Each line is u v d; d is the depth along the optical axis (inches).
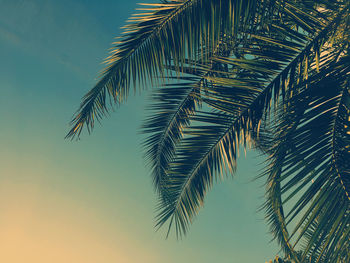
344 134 99.7
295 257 163.9
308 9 121.5
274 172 109.7
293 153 104.3
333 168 95.8
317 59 120.9
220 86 147.3
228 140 164.6
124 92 140.0
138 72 133.7
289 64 130.0
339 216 88.0
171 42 124.8
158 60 129.3
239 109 150.6
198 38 120.6
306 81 119.5
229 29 118.3
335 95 109.2
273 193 111.2
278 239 184.9
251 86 140.3
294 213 91.6
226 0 115.3
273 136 129.1
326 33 122.5
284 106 121.2
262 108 143.3
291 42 126.1
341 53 124.6
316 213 89.6
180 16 120.6
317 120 106.3
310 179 96.4
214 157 173.5
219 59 133.6
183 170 182.2
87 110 144.3
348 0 116.6
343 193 91.0
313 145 102.9
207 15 117.3
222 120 159.2
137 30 125.4
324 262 85.7
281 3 117.7
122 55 131.8
